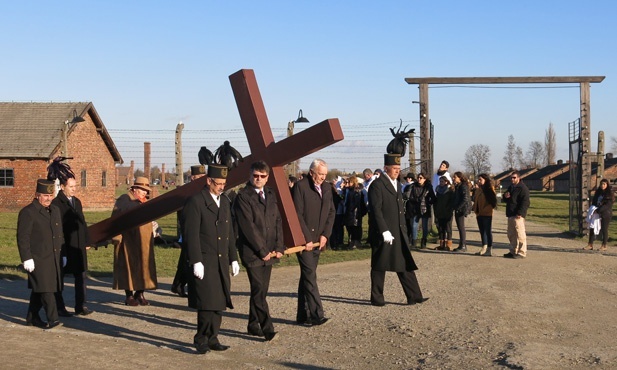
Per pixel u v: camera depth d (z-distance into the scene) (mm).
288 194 9297
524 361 7230
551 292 11617
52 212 9289
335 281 12977
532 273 13773
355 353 7898
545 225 28766
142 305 10969
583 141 21719
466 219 33688
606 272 14141
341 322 9438
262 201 8516
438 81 21562
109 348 8070
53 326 9180
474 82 21359
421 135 21656
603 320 9500
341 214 19156
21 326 9250
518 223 16203
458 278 13086
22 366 7082
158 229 20062
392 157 10359
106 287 12969
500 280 12836
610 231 25516
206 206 7891
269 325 8523
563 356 7496
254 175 8477
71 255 10062
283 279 13633
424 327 9023
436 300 10859
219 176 7949
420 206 18188
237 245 8602
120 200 10836
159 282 13469
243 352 7988
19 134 40562
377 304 10453
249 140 9422
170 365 7363
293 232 9078
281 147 9180
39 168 39750
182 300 11477
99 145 44062
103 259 17109
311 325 9297
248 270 8523
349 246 19078
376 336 8648
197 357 7746
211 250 7859
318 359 7668
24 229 8977
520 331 8773
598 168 22078
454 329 8875
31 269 8969
